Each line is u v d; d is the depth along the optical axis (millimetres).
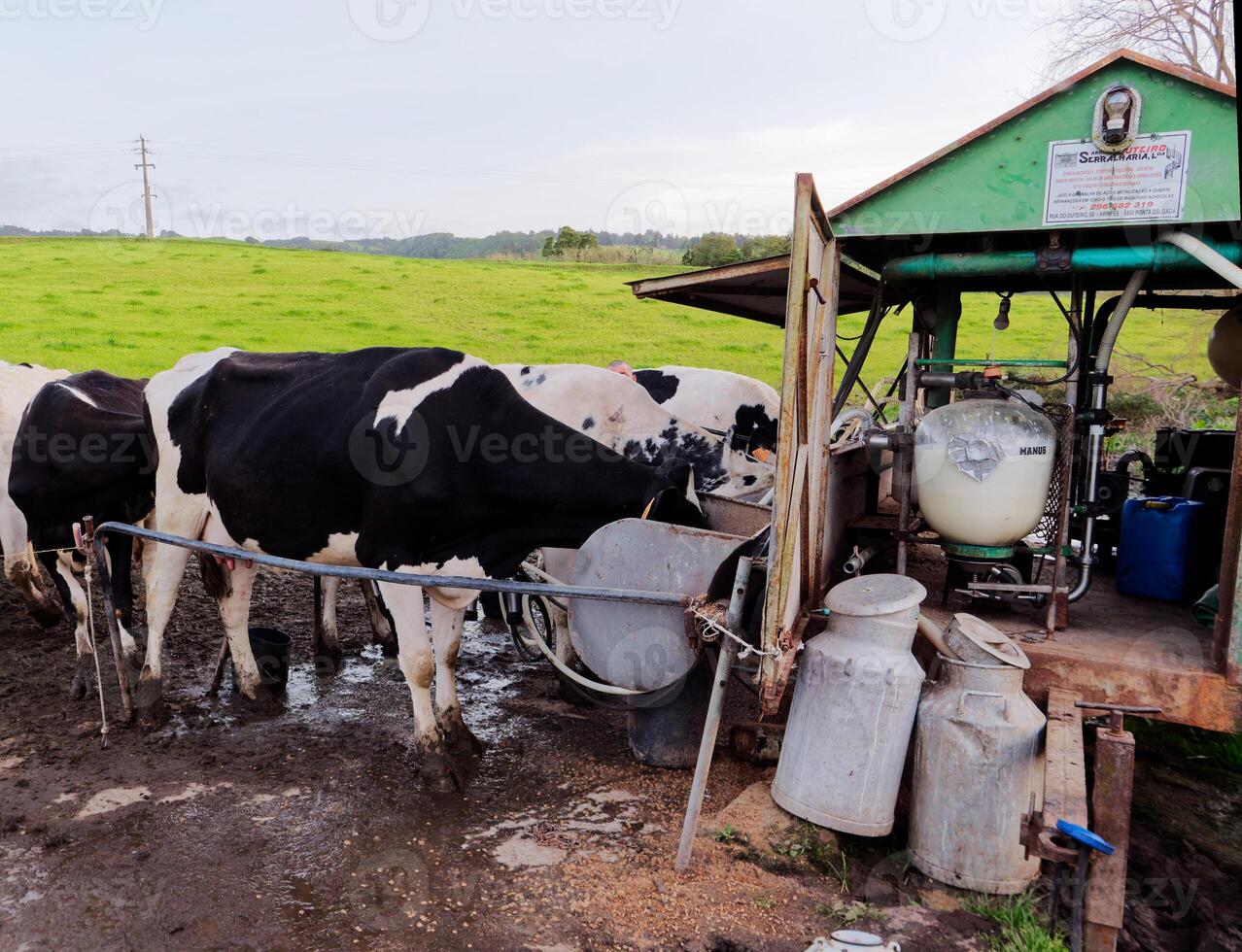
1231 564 3236
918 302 5164
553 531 4289
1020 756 3170
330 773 4289
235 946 3035
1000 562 4047
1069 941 2947
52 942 3061
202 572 5090
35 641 6254
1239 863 3609
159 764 4398
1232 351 4617
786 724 3822
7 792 4102
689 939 3021
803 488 3521
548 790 4117
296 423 4352
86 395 6117
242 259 31219
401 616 4109
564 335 19984
